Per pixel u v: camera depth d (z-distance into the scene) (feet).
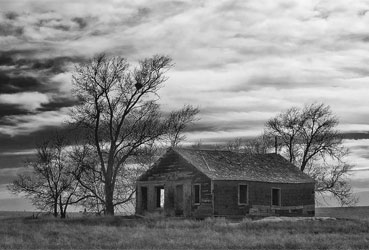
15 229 114.01
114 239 97.50
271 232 112.78
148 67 182.29
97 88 178.09
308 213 176.96
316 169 225.97
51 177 177.99
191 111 208.74
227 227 122.01
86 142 183.52
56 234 106.73
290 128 228.84
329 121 225.35
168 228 120.57
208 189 155.84
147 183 171.73
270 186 168.66
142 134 181.88
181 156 164.55
